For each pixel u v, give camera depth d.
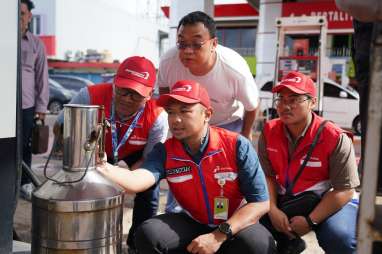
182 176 2.04
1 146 1.54
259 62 13.36
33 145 2.23
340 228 2.16
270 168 2.48
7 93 1.53
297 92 2.22
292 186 2.38
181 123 1.93
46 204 1.48
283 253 2.37
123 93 2.21
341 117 10.52
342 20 12.86
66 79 17.78
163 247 1.99
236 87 2.85
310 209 2.34
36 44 4.07
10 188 1.59
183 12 6.22
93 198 1.48
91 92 2.50
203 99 1.96
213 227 2.11
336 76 14.98
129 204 4.12
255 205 1.99
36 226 1.54
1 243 1.58
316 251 3.11
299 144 2.34
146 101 2.35
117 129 2.43
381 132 1.01
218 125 3.06
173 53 2.90
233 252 2.00
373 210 1.03
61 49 23.69
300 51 9.09
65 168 1.57
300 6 12.95
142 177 1.92
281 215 2.32
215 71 2.77
